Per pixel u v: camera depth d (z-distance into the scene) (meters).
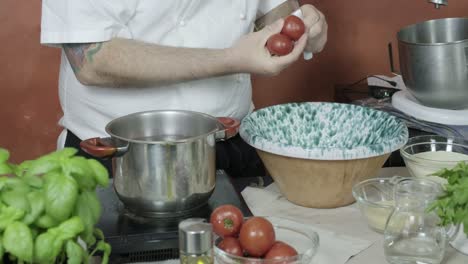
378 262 1.14
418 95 1.73
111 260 1.14
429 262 1.09
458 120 1.66
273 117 1.48
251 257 1.08
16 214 0.80
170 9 1.58
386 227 1.14
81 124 1.72
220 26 1.65
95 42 1.52
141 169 1.18
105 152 1.15
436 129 1.68
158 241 1.16
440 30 1.85
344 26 2.43
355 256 1.16
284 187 1.36
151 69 1.50
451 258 1.14
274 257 1.05
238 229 1.10
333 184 1.30
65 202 0.82
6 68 2.34
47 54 2.35
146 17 1.56
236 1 1.66
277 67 1.45
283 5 1.82
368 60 2.47
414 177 1.32
